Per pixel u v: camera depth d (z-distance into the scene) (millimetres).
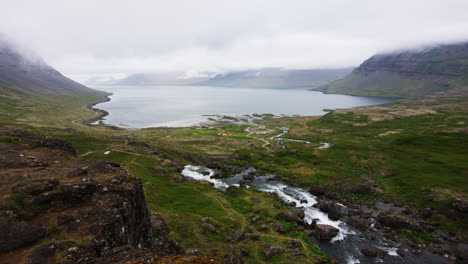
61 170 30234
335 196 77750
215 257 42625
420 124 181250
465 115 195625
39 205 23141
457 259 48531
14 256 17641
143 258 19406
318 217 64688
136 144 121625
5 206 21078
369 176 93000
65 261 17953
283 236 54812
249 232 56031
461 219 60125
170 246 38844
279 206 69562
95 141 118750
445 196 69750
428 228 59000
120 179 30797
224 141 154375
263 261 45406
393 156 109312
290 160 113938
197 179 94625
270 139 166750
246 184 89375
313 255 47656
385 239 55250
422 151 111062
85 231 21484
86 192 26359
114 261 18891
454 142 117688
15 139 38906
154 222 46438
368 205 72125
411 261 48062
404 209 69125
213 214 64062
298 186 87625
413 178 84812
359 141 140375
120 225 23672
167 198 71125
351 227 59906
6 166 28828
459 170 86500
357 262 47406
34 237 19453
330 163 107500
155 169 94312
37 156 33906
